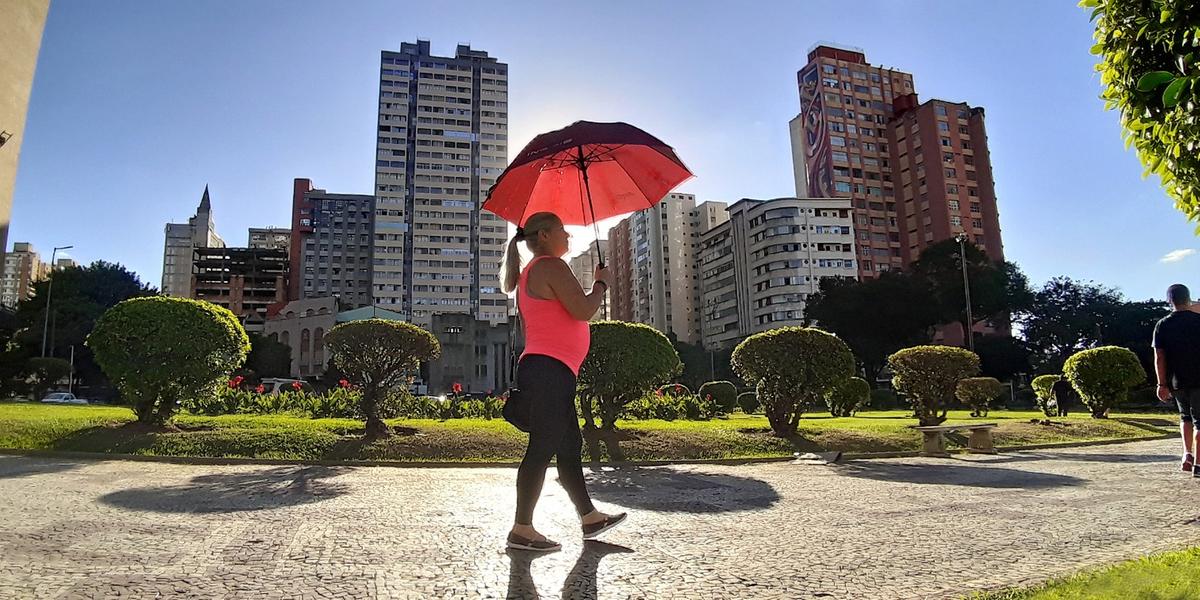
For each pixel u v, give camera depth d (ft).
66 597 8.81
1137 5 9.43
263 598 8.93
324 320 284.20
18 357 137.18
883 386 236.02
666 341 38.55
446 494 19.21
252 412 55.52
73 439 30.42
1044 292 225.56
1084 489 20.95
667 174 14.48
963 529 14.39
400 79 405.39
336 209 445.78
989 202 301.84
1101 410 56.75
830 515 16.16
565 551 11.92
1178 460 30.60
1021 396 166.91
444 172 401.29
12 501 16.47
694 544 12.71
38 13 57.57
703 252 374.22
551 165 14.42
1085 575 10.02
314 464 28.04
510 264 13.05
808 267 298.15
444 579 9.98
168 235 486.38
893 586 9.94
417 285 384.88
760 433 39.96
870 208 318.45
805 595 9.45
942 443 36.94
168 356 33.45
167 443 29.94
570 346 12.06
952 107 310.04
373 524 14.30
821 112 326.65
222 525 13.89
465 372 293.64
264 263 412.77
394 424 36.81
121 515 14.78
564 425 11.91
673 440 35.01
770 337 39.81
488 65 423.23
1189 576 9.07
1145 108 9.45
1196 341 21.07
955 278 201.77
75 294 203.31
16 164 55.11
